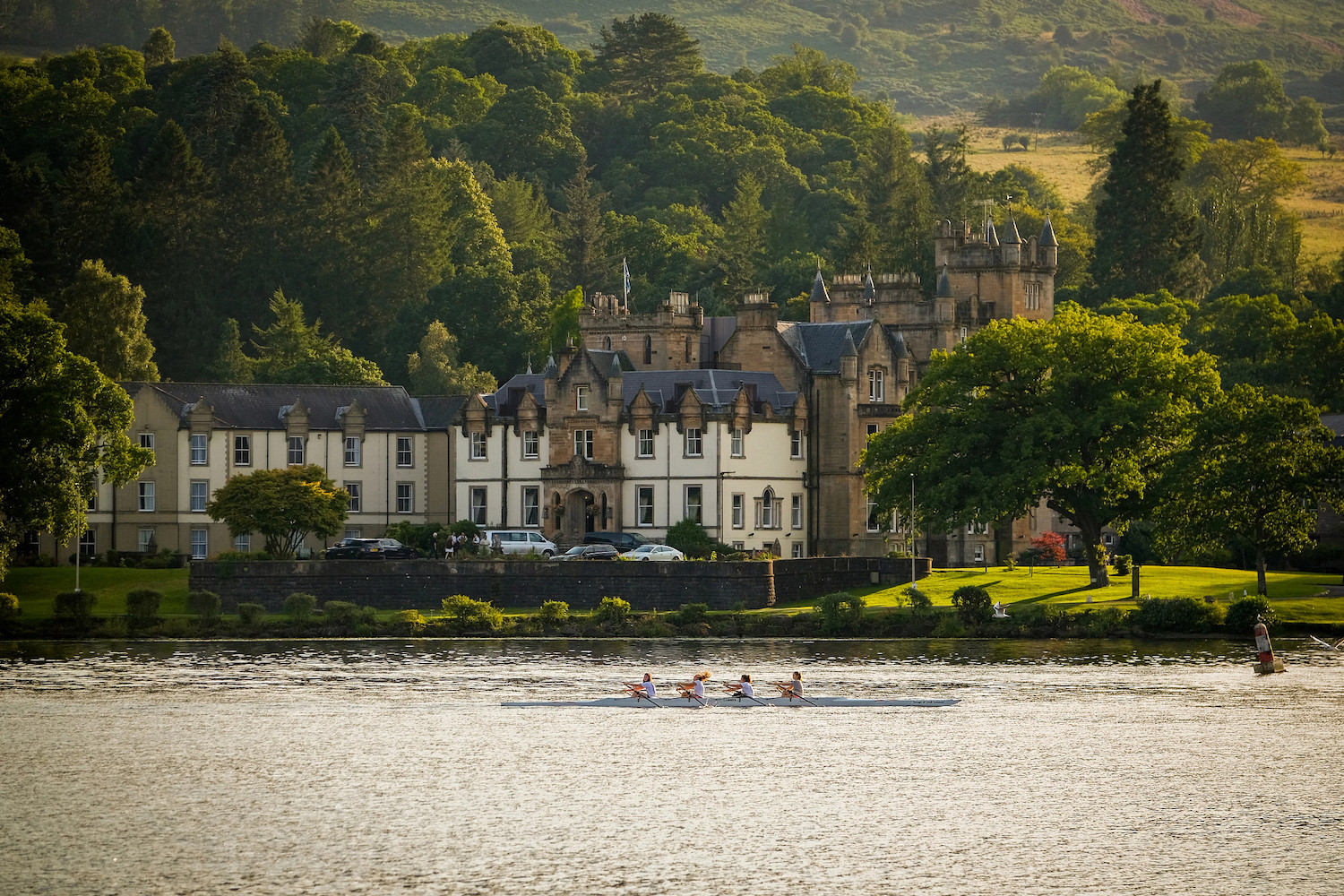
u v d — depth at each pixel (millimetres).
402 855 190250
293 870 185250
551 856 189875
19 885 180875
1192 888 180875
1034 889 180375
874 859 189125
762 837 196625
